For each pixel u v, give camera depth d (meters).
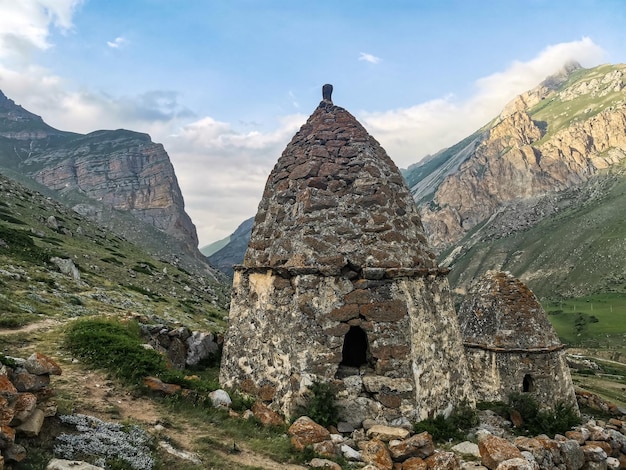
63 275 29.94
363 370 9.16
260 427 8.37
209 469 6.33
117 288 34.19
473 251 190.00
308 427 7.92
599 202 177.62
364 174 10.41
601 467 9.76
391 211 10.24
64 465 5.00
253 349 9.94
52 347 10.96
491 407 12.84
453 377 10.13
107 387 8.70
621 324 89.56
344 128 11.09
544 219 192.00
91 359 10.01
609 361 55.12
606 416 17.92
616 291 119.56
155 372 9.60
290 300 9.52
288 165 11.06
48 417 6.30
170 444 6.79
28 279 23.27
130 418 7.48
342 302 9.29
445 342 10.20
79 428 6.30
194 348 14.34
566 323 96.62
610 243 143.75
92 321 13.00
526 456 8.02
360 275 9.48
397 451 7.59
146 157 161.25
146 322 16.77
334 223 9.88
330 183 10.27
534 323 15.42
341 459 7.34
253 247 10.80
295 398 8.88
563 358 15.56
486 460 7.64
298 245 9.76
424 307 9.80
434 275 10.52
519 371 14.94
